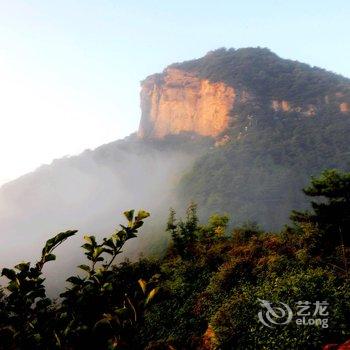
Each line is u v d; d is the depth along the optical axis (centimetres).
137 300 238
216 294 1525
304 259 1472
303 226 1712
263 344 1006
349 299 1057
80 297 250
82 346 225
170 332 1412
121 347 225
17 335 228
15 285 241
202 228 2775
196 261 2044
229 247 2108
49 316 243
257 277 1512
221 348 1091
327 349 881
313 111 15925
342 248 1442
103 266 266
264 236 2084
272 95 17450
